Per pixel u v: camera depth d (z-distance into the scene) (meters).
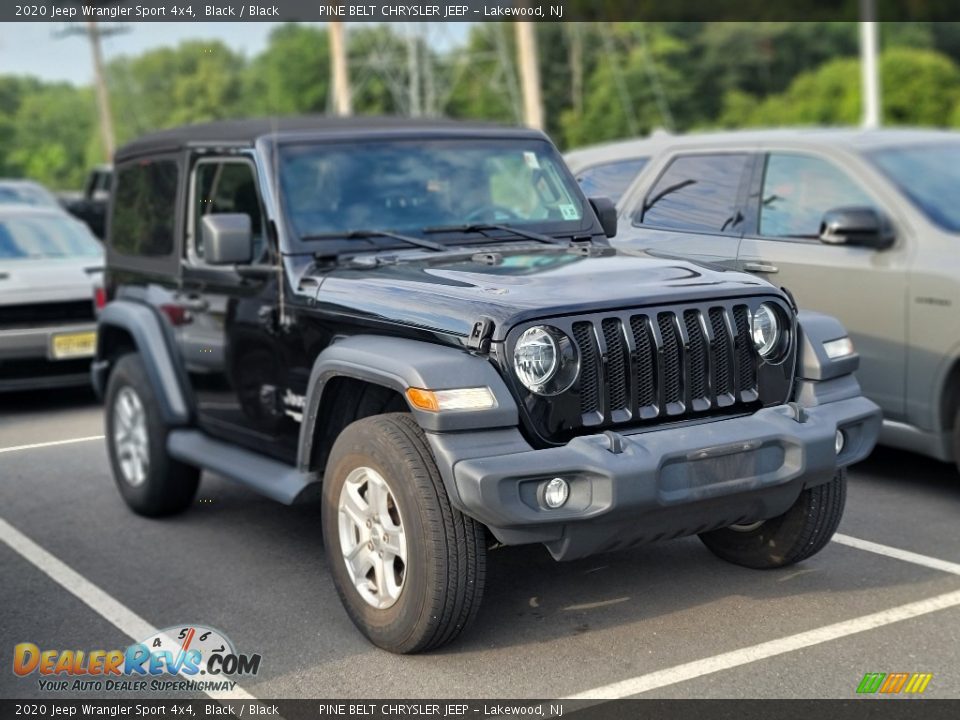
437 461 4.15
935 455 6.34
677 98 52.12
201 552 5.85
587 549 4.26
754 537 5.23
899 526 5.93
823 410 4.64
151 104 60.09
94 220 24.11
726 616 4.79
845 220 6.32
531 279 4.63
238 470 5.57
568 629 4.71
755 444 4.37
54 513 6.59
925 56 47.38
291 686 4.29
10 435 8.62
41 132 61.91
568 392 4.27
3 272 9.70
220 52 57.34
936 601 4.89
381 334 4.66
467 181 5.77
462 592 4.27
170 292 6.24
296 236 5.36
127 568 5.64
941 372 6.17
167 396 6.17
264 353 5.46
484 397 4.13
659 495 4.16
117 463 6.60
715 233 6.71
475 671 4.35
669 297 4.47
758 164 6.89
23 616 5.06
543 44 54.88
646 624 4.74
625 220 6.88
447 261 5.13
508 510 4.03
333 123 5.91
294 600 5.16
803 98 49.25
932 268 6.15
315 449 4.99
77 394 10.32
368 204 5.55
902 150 6.82
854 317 6.46
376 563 4.50
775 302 4.69
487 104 54.22
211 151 5.95
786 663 4.32
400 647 4.44
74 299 9.63
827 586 5.09
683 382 4.48
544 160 6.03
